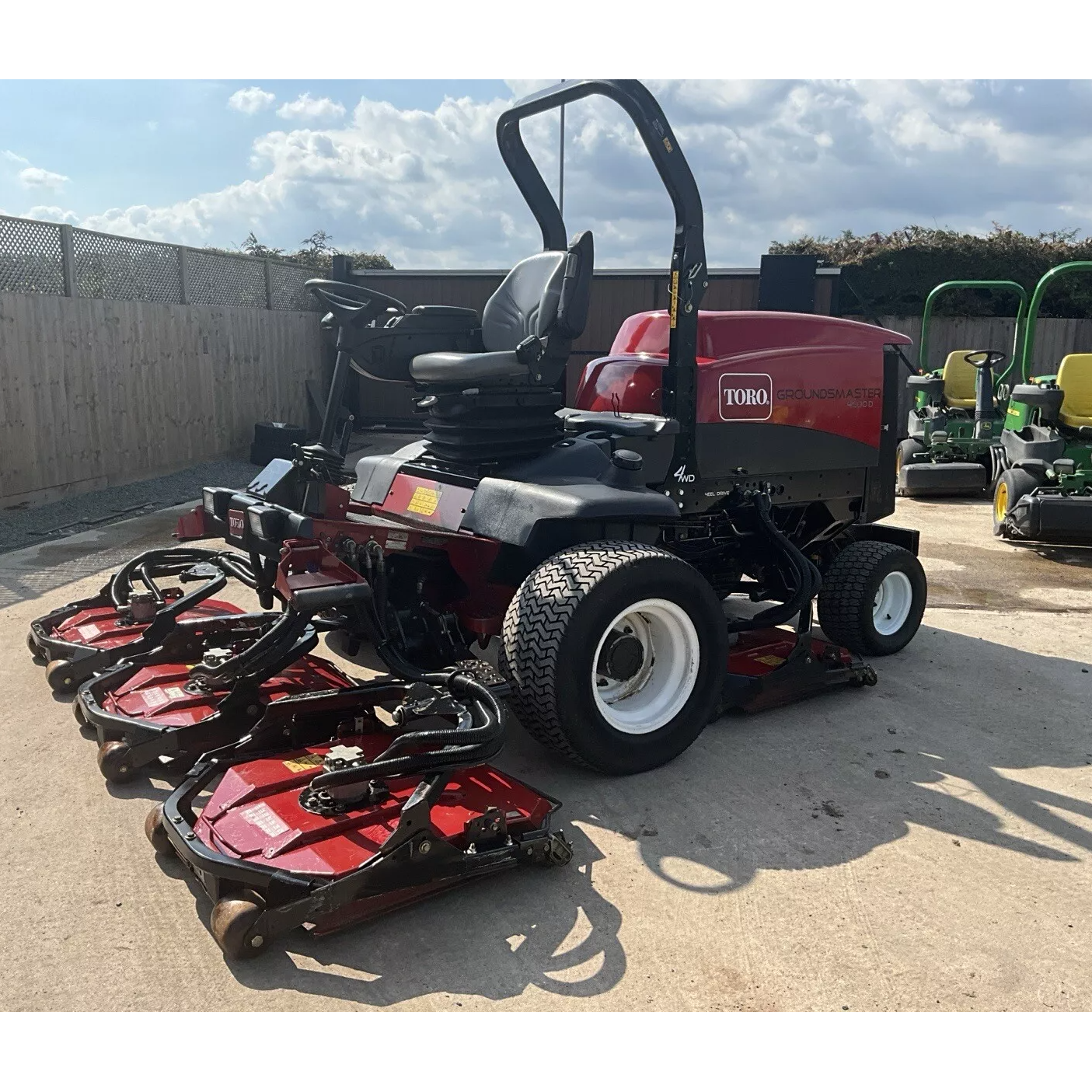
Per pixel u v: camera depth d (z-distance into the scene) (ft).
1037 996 6.84
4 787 9.77
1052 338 45.78
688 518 13.37
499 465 11.68
